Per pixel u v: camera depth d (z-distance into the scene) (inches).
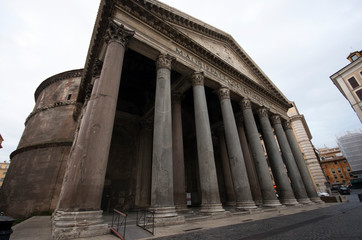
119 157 802.2
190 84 614.2
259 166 641.6
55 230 237.1
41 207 785.6
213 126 978.7
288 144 851.4
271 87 945.5
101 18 453.4
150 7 495.5
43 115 1056.2
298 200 738.2
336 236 185.3
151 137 816.3
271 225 287.9
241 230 255.0
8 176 983.6
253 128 682.8
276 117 892.6
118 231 266.2
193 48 579.8
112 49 396.8
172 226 309.4
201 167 463.2
